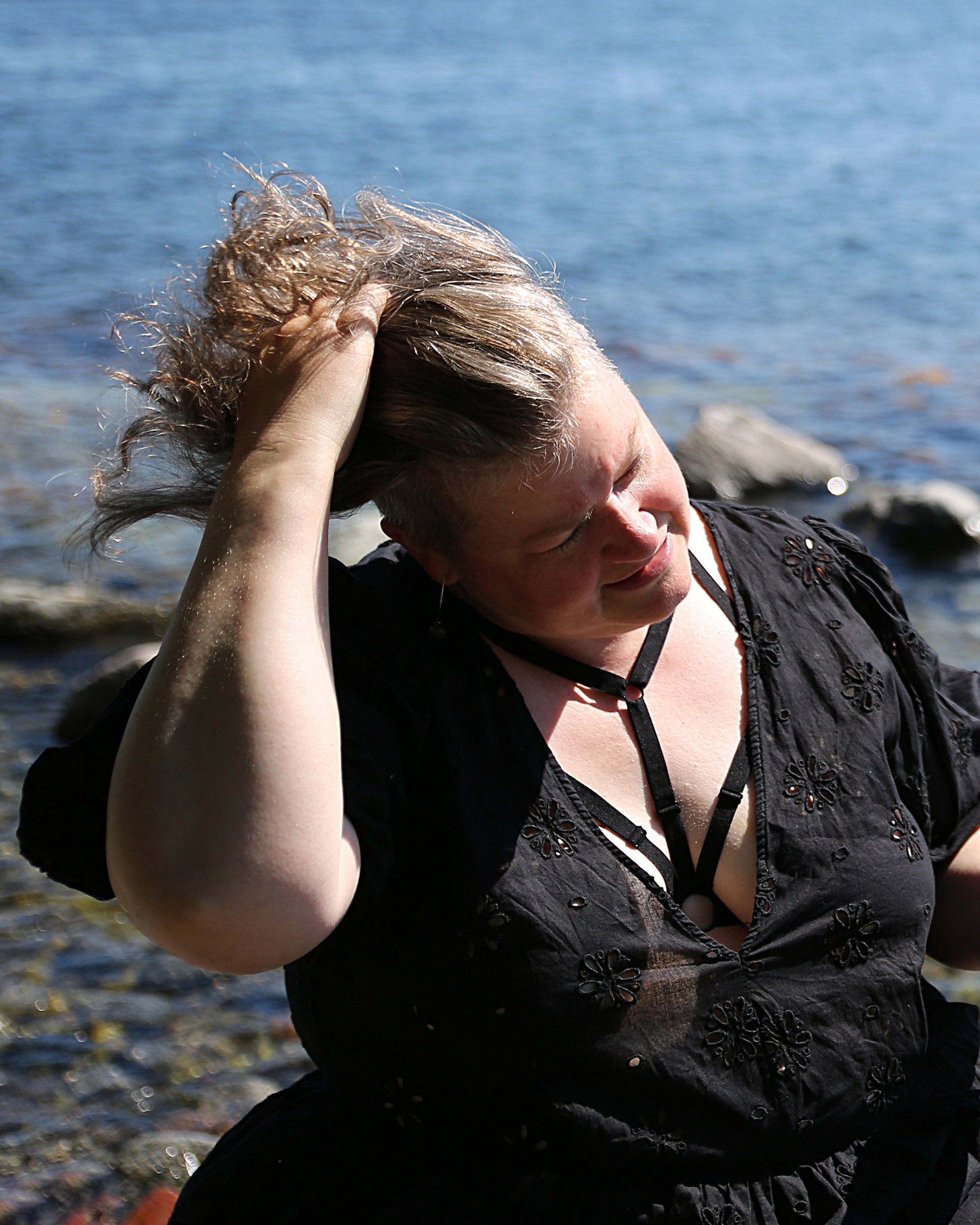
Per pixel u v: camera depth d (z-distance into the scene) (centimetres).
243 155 1778
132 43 3509
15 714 469
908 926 136
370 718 122
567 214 1456
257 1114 150
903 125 2170
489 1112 127
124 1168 266
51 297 1087
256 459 119
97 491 134
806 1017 130
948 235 1360
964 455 777
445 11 5028
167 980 325
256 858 108
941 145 1959
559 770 128
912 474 752
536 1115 125
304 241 128
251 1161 140
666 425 827
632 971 124
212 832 108
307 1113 142
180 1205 147
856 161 1820
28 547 598
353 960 128
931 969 325
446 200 1511
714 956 127
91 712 450
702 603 140
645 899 126
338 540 547
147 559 591
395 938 126
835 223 1425
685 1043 126
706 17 4719
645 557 122
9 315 1030
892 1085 136
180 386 127
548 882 124
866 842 134
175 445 130
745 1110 128
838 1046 131
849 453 784
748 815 132
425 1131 131
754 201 1544
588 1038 124
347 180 1559
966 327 1039
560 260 1249
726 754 133
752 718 134
